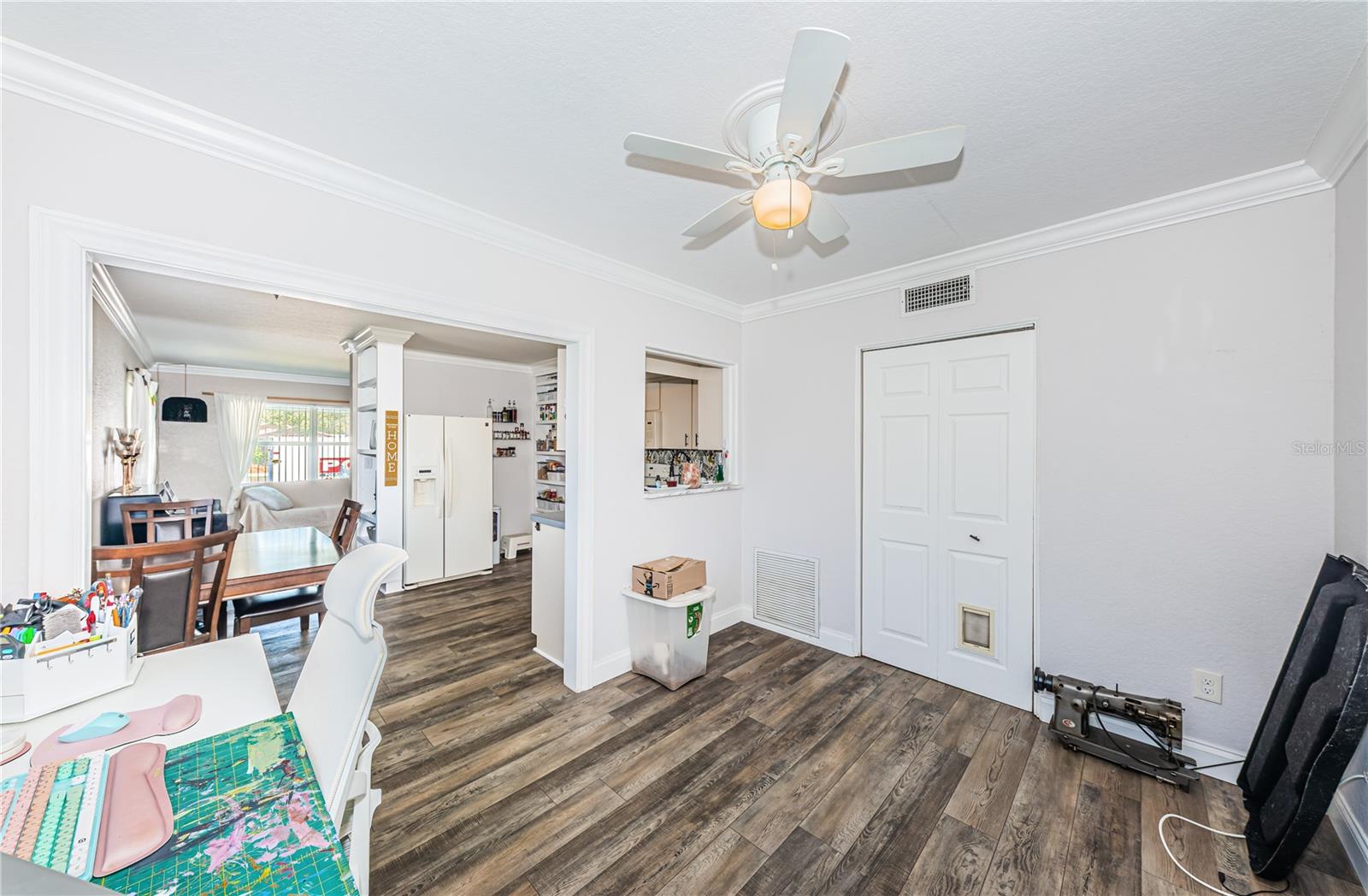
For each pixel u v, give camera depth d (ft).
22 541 4.33
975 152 5.76
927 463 9.36
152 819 2.55
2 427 4.26
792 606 11.39
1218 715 6.58
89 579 4.70
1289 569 6.11
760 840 5.53
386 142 5.59
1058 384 7.82
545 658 10.23
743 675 9.49
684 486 11.18
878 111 5.05
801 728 7.69
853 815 5.90
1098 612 7.48
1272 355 6.19
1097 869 5.16
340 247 6.12
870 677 9.36
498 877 5.04
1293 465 6.07
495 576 16.75
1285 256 6.10
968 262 8.60
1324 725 4.67
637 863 5.23
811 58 3.37
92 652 3.85
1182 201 6.65
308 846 2.44
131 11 3.84
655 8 3.85
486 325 7.52
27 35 4.07
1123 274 7.23
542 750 7.12
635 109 5.06
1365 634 4.43
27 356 4.35
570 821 5.79
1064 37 4.09
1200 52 4.24
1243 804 5.91
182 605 6.49
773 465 11.76
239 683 4.15
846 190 6.58
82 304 4.62
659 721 7.88
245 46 4.22
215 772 2.97
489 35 4.12
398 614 12.96
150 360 18.89
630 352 9.67
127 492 12.60
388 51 4.29
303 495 21.74
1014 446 8.33
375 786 6.35
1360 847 4.98
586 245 8.43
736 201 5.35
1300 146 5.57
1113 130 5.33
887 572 9.93
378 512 14.70
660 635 9.08
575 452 8.98
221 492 21.97
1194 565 6.74
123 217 4.78
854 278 10.03
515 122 5.27
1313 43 4.10
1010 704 8.35
